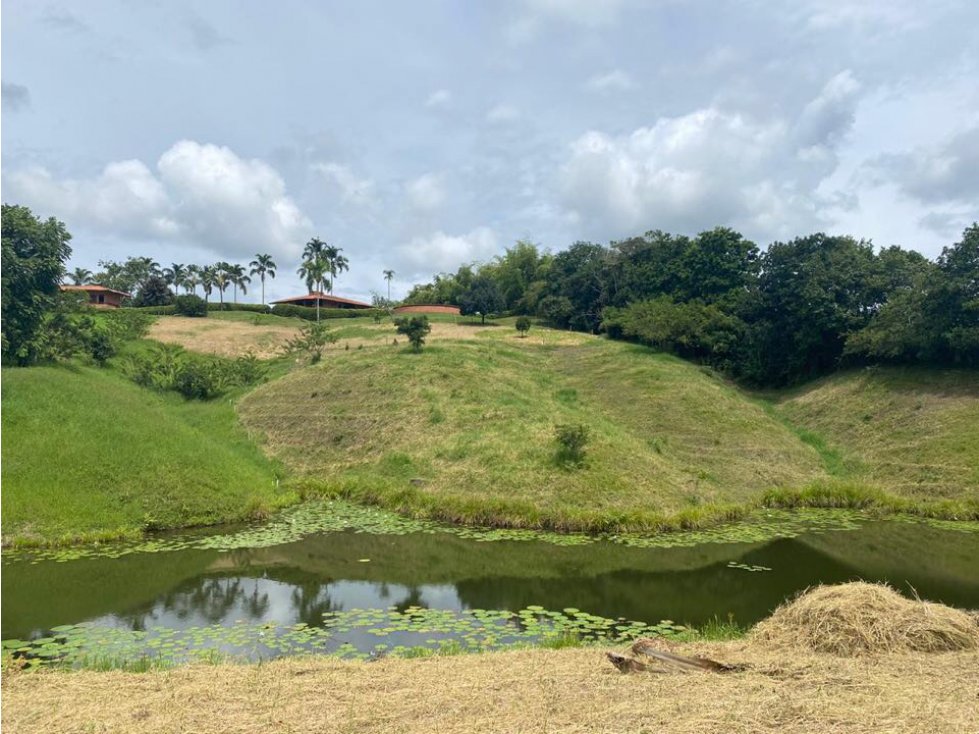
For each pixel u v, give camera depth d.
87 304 50.38
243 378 38.09
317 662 8.13
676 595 13.02
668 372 38.16
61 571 14.12
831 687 6.16
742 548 16.78
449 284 89.06
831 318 39.75
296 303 83.62
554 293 67.38
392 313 71.25
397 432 26.48
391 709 6.06
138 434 21.22
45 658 9.44
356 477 23.53
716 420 31.00
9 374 23.33
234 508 19.17
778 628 8.50
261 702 6.38
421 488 21.69
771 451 28.02
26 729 5.76
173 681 7.32
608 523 18.11
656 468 22.66
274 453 26.89
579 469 21.12
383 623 11.05
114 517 17.36
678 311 47.19
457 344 43.03
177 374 36.16
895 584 14.06
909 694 5.84
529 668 7.54
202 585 13.41
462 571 14.58
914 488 23.94
